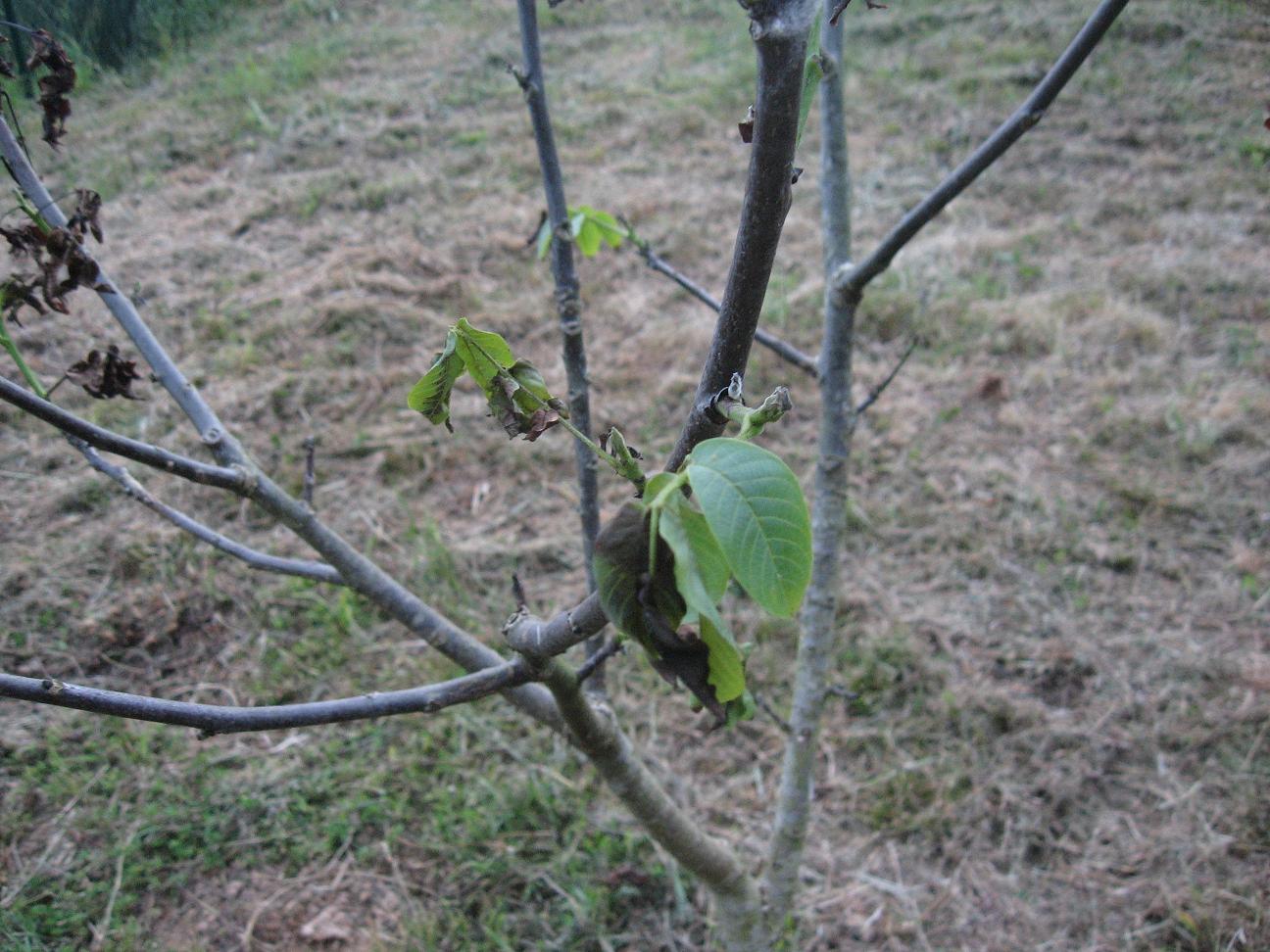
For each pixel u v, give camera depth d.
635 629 0.71
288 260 4.64
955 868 2.62
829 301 1.81
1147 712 2.97
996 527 3.52
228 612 3.13
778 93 0.64
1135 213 5.16
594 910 2.47
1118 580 3.36
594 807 2.70
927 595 3.30
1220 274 4.70
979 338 4.33
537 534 3.48
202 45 6.36
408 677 2.97
